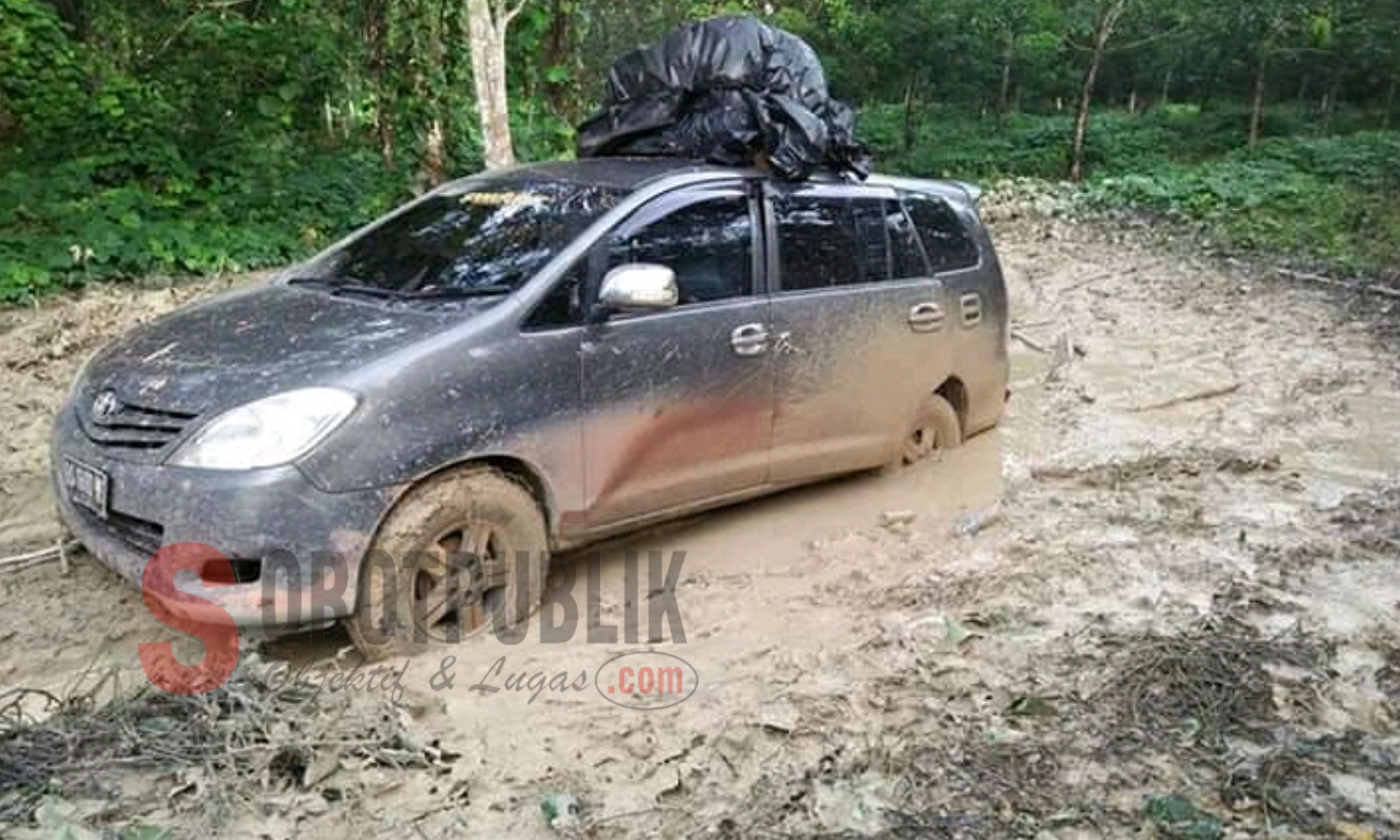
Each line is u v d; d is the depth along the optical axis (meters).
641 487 3.95
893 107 20.67
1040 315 9.16
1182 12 19.20
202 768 2.74
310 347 3.39
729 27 4.88
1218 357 7.80
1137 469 5.44
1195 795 2.77
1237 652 3.48
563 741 3.02
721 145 4.45
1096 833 2.62
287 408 3.13
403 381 3.28
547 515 3.70
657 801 2.75
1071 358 7.73
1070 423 6.30
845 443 4.77
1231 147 19.69
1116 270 10.94
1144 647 3.51
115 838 2.47
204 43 10.16
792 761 2.93
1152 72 21.77
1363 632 3.68
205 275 8.30
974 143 19.22
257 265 8.64
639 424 3.87
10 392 5.80
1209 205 14.02
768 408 4.34
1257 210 13.76
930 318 5.09
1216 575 4.13
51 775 2.69
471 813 2.69
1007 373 5.88
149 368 3.38
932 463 5.36
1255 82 20.50
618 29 13.83
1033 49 19.16
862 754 2.95
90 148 9.31
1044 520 4.73
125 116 9.48
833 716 3.13
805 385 4.48
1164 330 8.59
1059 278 10.59
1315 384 7.10
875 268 4.86
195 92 10.03
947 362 5.27
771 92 4.69
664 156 4.79
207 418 3.13
